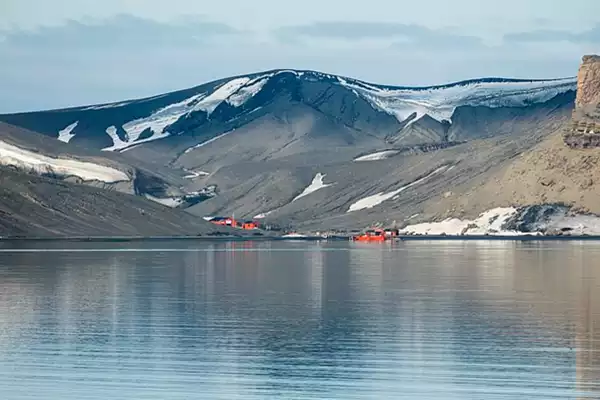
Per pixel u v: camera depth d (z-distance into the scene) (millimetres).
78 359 97000
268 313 131750
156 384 86688
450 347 103625
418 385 86250
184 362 95875
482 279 191250
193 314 130625
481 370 91875
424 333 113125
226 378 89000
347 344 105688
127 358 97625
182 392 84000
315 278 195250
